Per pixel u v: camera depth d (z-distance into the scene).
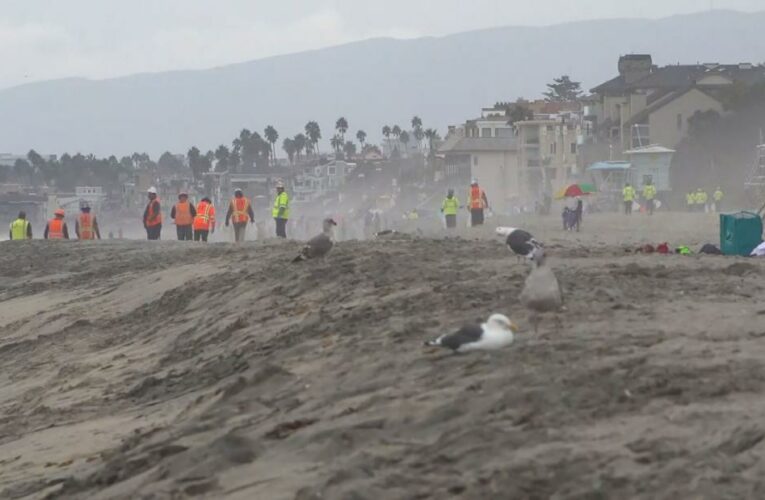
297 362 27.30
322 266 41.81
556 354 22.75
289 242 65.56
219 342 35.75
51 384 38.09
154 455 22.52
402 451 18.84
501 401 19.97
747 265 35.50
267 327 34.12
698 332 24.47
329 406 22.56
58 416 31.72
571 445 17.77
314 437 20.44
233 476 19.77
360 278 37.75
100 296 56.12
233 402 25.09
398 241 52.97
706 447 17.02
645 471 16.53
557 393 20.00
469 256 43.06
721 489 15.73
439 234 82.25
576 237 77.25
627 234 83.12
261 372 26.19
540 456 17.50
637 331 24.66
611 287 31.03
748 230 45.38
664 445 17.25
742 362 21.16
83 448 26.95
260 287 41.31
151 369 35.47
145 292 52.81
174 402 29.59
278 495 18.34
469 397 20.59
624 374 20.67
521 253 30.89
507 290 31.38
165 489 20.02
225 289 44.50
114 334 45.03
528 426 18.88
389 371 23.78
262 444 20.97
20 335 51.34
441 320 28.25
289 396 24.30
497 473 17.22
